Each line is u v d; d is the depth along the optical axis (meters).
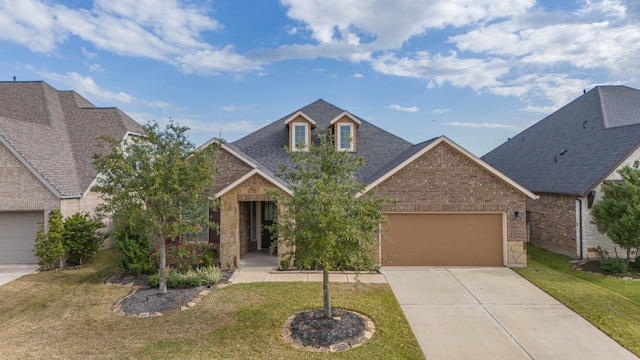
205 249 14.95
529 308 10.52
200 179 11.02
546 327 9.19
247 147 21.16
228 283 12.77
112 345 8.09
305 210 8.57
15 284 12.99
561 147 21.77
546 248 19.36
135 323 9.30
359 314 9.77
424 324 9.36
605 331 8.88
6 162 15.78
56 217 15.16
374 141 21.44
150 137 10.67
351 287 12.31
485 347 8.12
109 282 12.85
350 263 8.42
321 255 8.14
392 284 12.80
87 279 13.54
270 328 8.91
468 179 15.43
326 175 8.89
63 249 14.83
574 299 11.05
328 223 8.09
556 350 7.99
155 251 13.94
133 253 13.57
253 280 13.20
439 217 15.65
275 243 9.15
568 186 17.83
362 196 9.44
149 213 10.55
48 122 20.84
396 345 8.12
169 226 10.88
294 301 10.73
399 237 15.66
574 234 17.22
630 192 14.41
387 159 20.08
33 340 8.38
